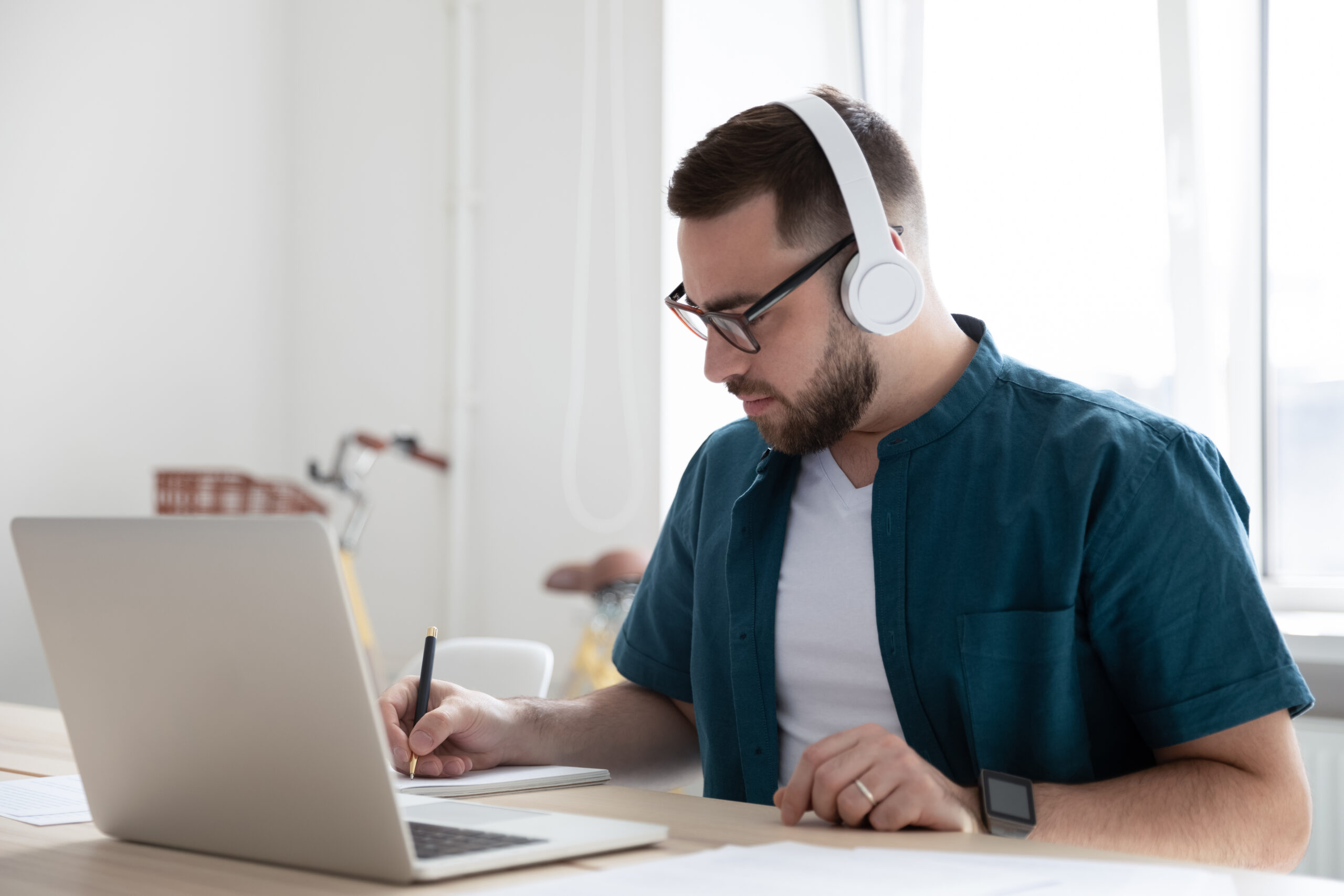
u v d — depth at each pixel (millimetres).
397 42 3547
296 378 3770
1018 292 2512
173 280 3533
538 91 3176
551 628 3086
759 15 2830
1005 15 2535
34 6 3244
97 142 3371
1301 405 2281
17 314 3203
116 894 640
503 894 602
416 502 3426
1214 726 942
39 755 1176
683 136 2863
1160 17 2270
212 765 717
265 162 3773
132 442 3430
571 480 3053
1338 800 1868
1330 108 2227
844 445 1192
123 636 736
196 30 3605
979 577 1056
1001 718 1032
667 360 2877
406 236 3500
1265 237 2299
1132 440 1040
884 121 1127
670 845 743
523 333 3178
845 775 788
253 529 660
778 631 1164
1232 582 970
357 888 643
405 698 1088
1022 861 666
